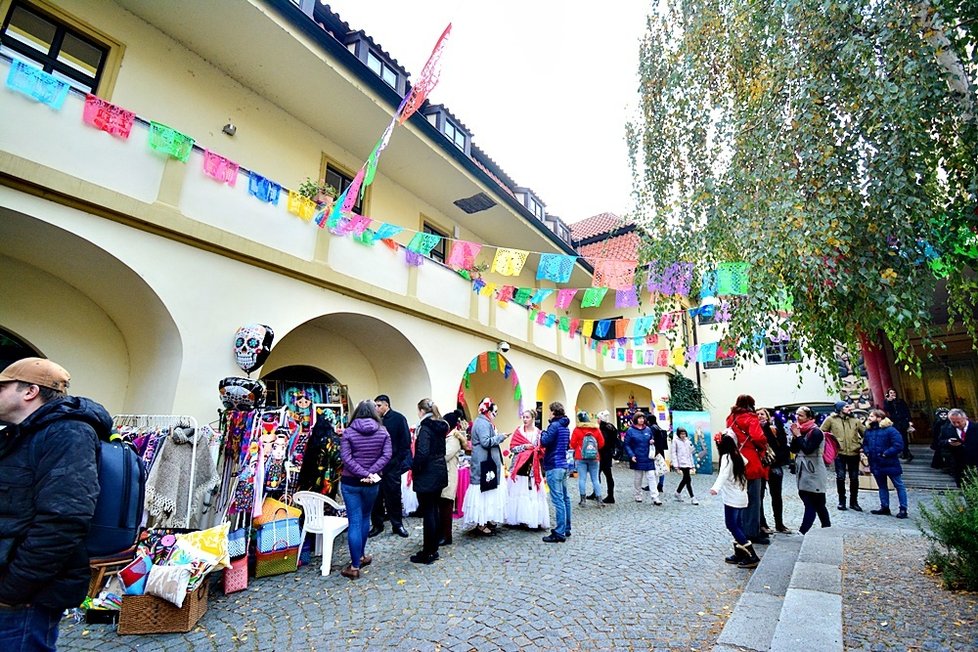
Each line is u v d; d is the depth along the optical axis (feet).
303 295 23.20
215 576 15.51
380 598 13.71
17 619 5.84
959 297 13.74
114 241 16.74
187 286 18.70
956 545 11.62
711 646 10.56
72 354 18.99
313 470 20.57
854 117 14.05
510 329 40.57
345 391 29.94
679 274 20.86
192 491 14.80
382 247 28.19
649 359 41.68
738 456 16.80
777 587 12.66
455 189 36.24
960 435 26.50
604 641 10.91
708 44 19.38
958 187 13.53
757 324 16.62
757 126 16.58
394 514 20.83
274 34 22.76
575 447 29.22
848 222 13.96
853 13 13.74
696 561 16.99
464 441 21.38
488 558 17.51
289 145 27.78
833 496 32.40
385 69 31.48
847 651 8.33
